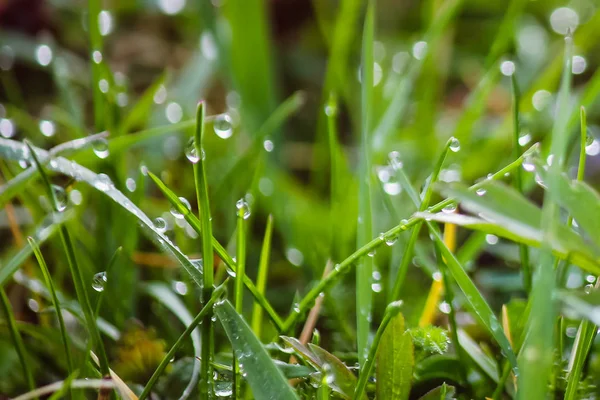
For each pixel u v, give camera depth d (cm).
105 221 32
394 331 26
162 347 28
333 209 32
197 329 29
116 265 31
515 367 26
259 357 25
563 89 25
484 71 39
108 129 34
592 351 28
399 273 28
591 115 43
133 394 26
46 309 29
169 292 30
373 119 39
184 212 27
